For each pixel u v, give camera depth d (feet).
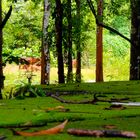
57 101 17.01
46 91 22.72
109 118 12.23
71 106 15.07
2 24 11.69
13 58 33.14
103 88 25.58
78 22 68.69
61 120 11.80
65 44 67.05
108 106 15.08
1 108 14.23
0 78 19.74
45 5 62.44
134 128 10.52
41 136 9.16
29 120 11.50
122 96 19.65
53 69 112.16
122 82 30.78
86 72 116.88
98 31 72.23
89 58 119.03
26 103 16.26
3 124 10.93
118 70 113.80
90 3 9.96
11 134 9.50
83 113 13.08
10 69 98.73
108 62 114.73
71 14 71.46
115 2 72.28
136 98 18.51
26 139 8.90
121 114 13.01
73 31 68.95
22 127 10.63
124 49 115.65
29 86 19.93
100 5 70.38
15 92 20.65
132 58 31.76
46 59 61.16
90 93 21.79
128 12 71.87
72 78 71.26
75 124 11.12
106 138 9.02
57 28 49.03
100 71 72.08
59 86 28.14
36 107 14.58
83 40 75.05
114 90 23.93
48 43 61.41
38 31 65.21
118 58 115.34
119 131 9.25
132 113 13.21
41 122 11.37
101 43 72.23
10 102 16.67
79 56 78.18
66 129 10.19
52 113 12.17
